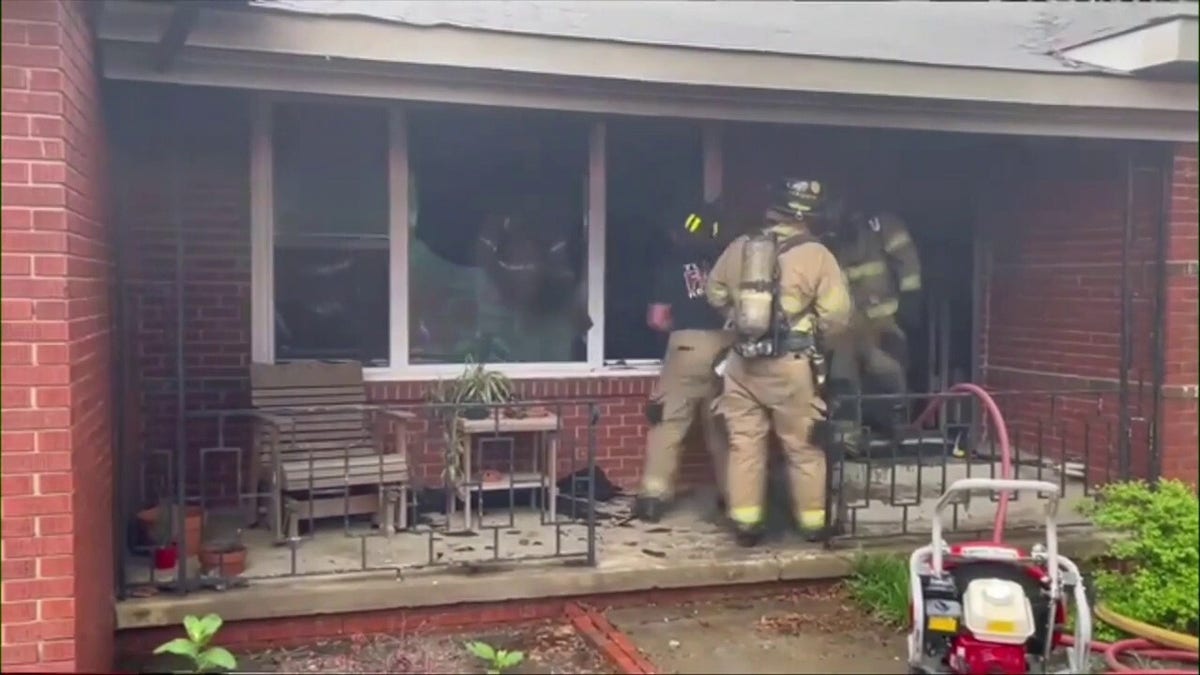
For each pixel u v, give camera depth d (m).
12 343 3.61
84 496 3.94
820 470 5.73
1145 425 6.84
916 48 6.53
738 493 5.70
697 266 6.88
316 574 4.98
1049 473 7.25
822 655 4.66
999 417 5.12
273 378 5.98
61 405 3.66
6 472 3.61
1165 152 6.70
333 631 4.90
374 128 6.45
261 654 4.71
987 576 4.33
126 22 4.70
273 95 6.13
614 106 5.81
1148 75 6.36
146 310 5.99
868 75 5.95
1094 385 7.22
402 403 6.45
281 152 6.29
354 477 5.55
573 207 6.90
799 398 5.69
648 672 4.42
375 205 6.48
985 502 6.66
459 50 5.25
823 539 5.74
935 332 8.12
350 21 5.04
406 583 4.94
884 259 7.01
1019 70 6.16
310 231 6.37
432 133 6.61
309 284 6.39
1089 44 6.54
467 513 5.86
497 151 6.73
